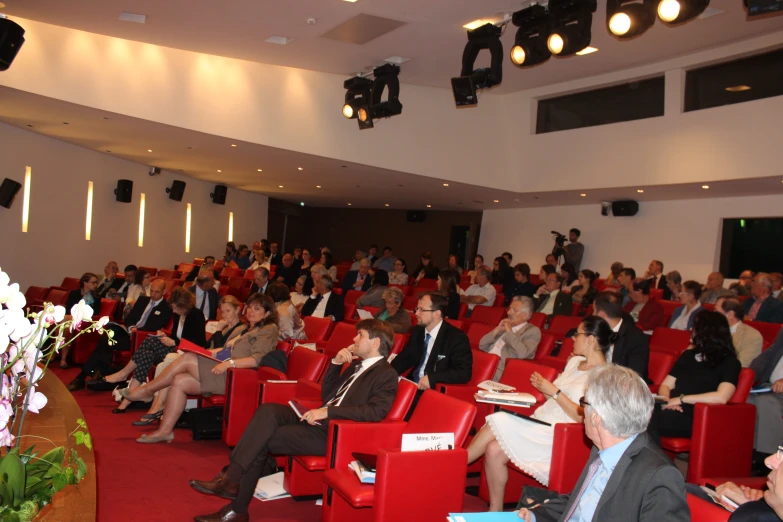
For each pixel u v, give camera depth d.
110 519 3.38
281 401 4.31
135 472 4.14
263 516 3.54
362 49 7.61
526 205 13.70
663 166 9.66
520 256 14.01
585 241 12.59
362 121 8.41
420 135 10.68
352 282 10.88
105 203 12.34
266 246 15.50
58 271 11.25
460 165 11.14
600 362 3.65
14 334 1.74
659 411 4.15
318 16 6.35
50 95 7.68
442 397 3.34
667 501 1.86
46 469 1.88
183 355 5.00
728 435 3.87
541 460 3.44
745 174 8.70
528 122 11.36
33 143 10.48
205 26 6.84
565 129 11.05
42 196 10.78
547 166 11.27
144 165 13.35
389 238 18.78
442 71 8.80
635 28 5.04
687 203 11.09
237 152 10.37
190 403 5.36
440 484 2.95
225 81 8.95
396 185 12.68
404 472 2.88
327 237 20.20
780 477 1.94
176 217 14.59
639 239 11.73
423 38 7.10
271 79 9.31
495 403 3.70
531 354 5.14
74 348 7.73
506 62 8.23
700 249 10.86
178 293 5.98
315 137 9.74
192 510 3.57
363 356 3.88
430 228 17.80
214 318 7.80
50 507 2.18
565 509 2.14
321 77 9.73
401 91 10.40
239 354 4.98
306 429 3.58
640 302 8.05
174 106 8.56
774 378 4.83
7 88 7.45
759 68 8.73
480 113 11.28
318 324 6.41
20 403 2.08
